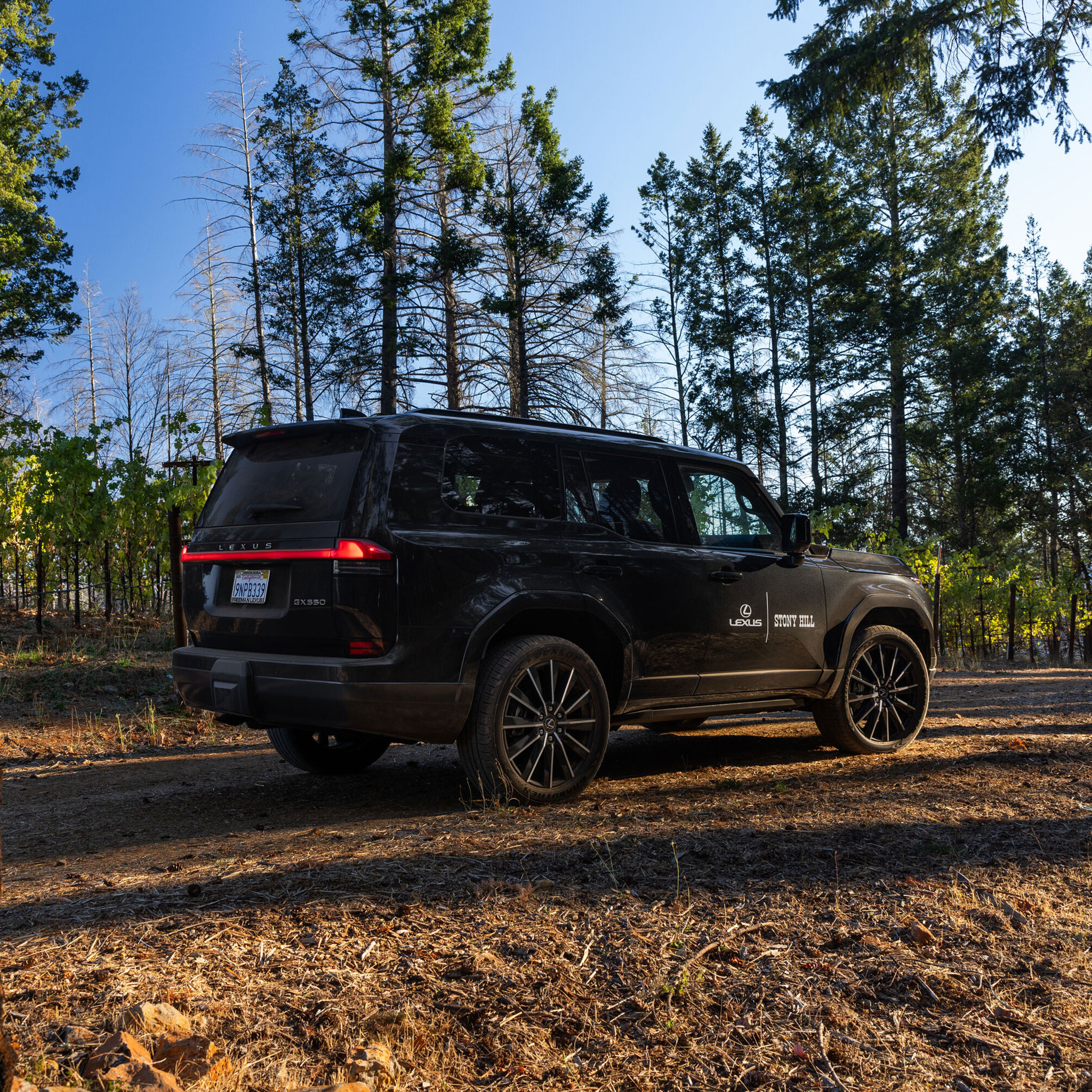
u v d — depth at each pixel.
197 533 4.79
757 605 5.41
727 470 5.63
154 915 2.79
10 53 31.03
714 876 3.23
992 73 12.39
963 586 19.17
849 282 33.06
